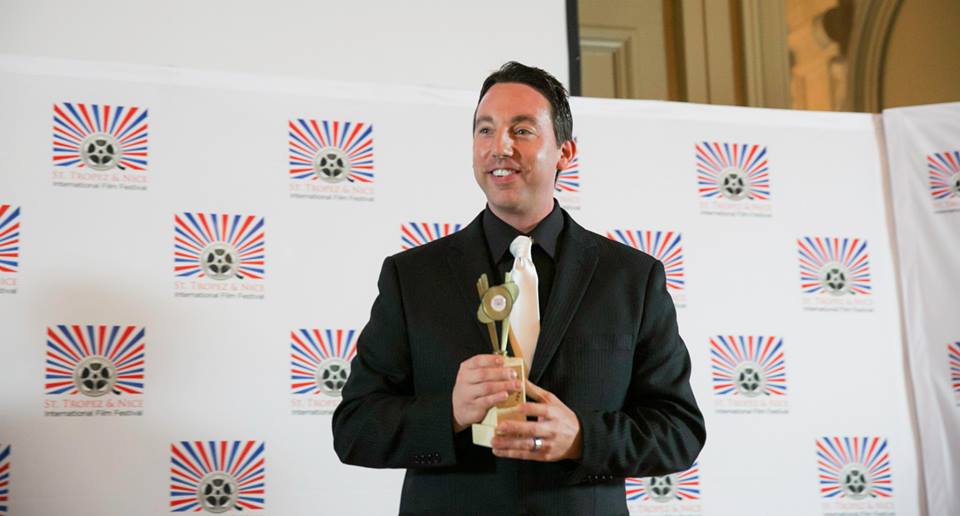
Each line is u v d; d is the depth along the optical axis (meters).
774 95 5.49
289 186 4.21
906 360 4.65
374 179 4.30
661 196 4.56
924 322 4.65
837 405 4.55
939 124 4.80
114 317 3.96
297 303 4.15
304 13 4.52
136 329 3.97
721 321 4.52
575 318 2.54
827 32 5.70
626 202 4.53
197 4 4.41
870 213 4.75
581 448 2.33
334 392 4.13
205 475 3.96
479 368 2.25
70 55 4.25
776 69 5.52
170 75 4.15
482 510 2.43
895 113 4.81
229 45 4.42
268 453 4.03
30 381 3.85
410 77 4.59
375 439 2.43
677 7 5.44
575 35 4.80
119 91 4.09
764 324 4.55
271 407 4.06
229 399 4.02
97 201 4.01
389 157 4.33
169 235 4.05
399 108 4.37
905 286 4.68
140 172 4.07
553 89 2.70
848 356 4.60
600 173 4.52
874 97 5.71
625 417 2.42
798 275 4.63
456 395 2.31
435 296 2.59
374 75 4.56
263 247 4.15
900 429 4.59
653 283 2.66
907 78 5.78
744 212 4.63
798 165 4.72
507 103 2.60
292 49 4.49
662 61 5.39
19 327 3.87
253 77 4.24
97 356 3.92
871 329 4.65
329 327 4.16
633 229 4.52
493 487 2.44
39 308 3.89
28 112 3.99
